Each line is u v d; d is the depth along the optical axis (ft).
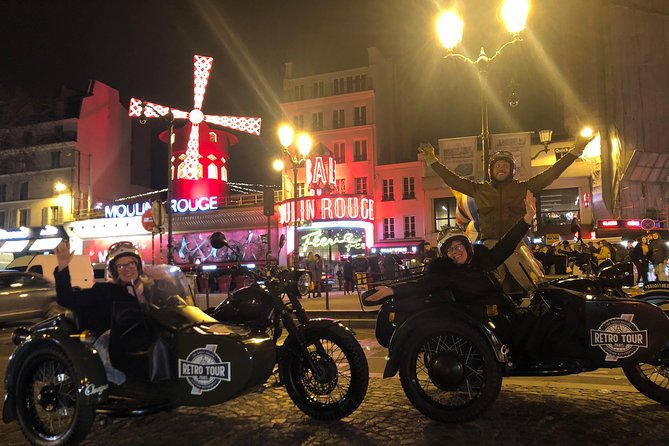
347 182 121.29
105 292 14.67
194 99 128.77
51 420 14.10
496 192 18.85
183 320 14.47
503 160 18.81
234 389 13.35
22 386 14.15
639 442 12.51
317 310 43.11
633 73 89.10
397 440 13.17
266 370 14.08
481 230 19.26
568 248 36.11
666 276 52.95
